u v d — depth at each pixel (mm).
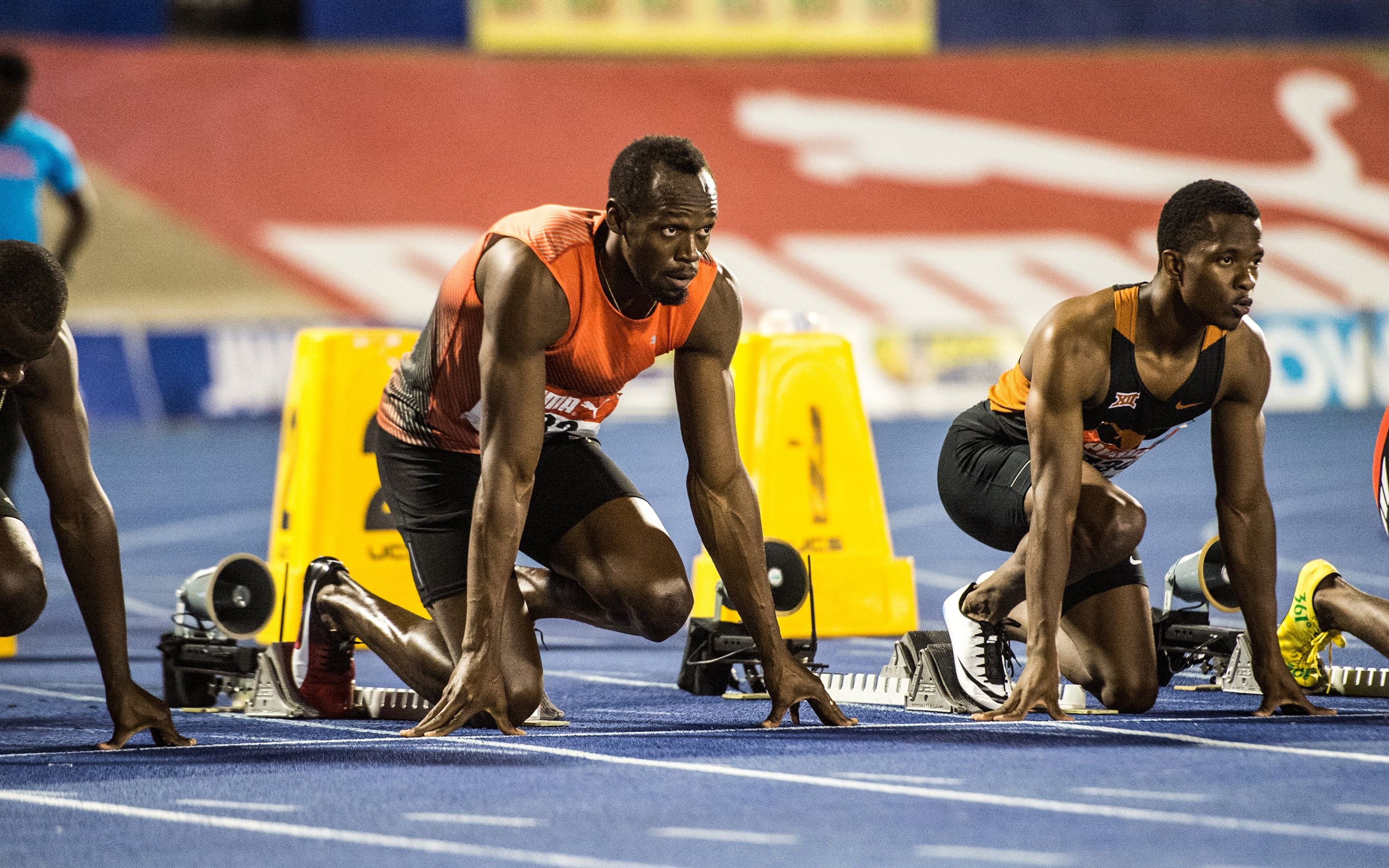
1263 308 89125
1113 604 17906
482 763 14352
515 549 15867
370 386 23844
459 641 17156
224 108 86938
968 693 18016
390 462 18250
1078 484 16656
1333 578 19016
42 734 16906
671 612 17328
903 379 80062
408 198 86688
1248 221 15938
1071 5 94250
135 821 12047
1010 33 94000
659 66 91688
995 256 88562
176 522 44312
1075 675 18281
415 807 12367
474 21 90312
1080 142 91938
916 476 52219
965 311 86750
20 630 16203
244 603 18781
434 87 89625
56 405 15445
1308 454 57781
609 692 20312
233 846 11133
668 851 10719
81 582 15578
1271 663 17266
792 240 88000
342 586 18406
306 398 23781
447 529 17672
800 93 91938
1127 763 13883
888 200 89688
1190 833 11086
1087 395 16891
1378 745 14797
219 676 18938
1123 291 16891
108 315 81438
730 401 16609
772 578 19344
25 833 11672
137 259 82875
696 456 16641
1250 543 17234
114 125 85188
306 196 85875
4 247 14039
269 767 14273
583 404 17047
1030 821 11531
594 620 18594
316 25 89375
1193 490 48125
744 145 90500
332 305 83688
